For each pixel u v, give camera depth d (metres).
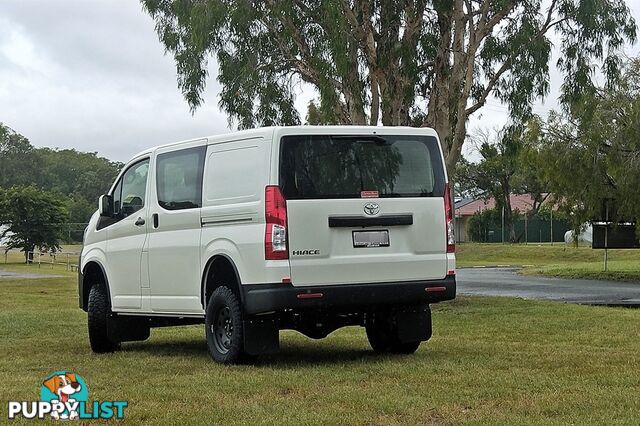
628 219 29.55
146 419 6.25
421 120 20.06
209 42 18.92
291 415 6.29
